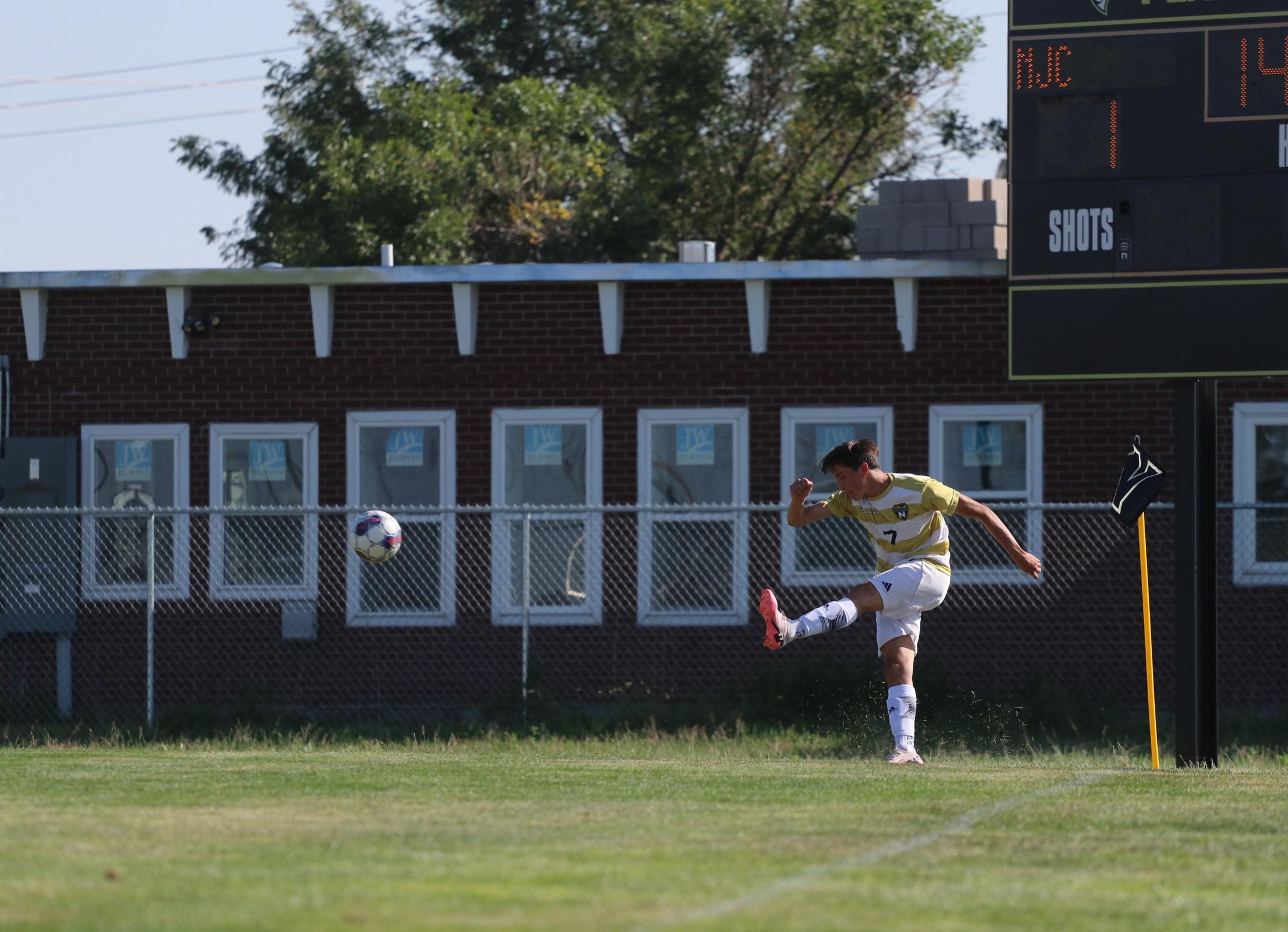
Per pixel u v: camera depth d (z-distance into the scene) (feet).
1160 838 74.02
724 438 196.44
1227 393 188.85
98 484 203.51
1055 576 189.98
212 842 71.51
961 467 193.16
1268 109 130.31
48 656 202.59
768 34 395.75
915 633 121.39
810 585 193.77
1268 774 112.68
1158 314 131.23
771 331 196.24
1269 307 129.80
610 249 384.88
